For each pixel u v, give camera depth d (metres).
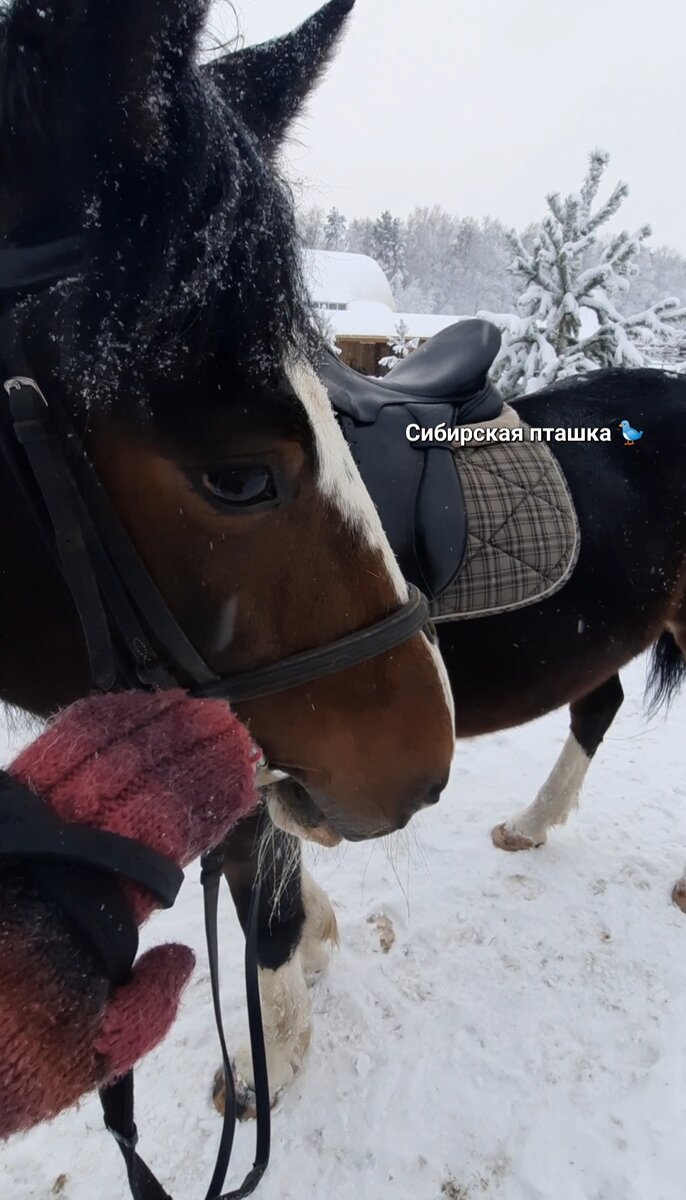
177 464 0.65
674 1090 1.52
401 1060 1.58
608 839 2.24
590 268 3.97
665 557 1.61
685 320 4.17
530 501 1.40
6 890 0.47
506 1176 1.38
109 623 0.74
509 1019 1.67
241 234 0.59
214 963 0.88
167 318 0.58
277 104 0.82
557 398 1.66
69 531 0.67
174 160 0.58
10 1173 1.38
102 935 0.48
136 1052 0.49
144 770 0.55
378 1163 1.40
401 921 1.93
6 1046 0.42
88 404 0.62
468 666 1.42
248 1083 1.48
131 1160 0.72
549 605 1.44
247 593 0.74
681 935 1.91
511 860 2.15
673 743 2.77
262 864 1.25
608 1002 1.72
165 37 0.55
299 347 0.65
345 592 0.78
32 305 0.63
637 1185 1.36
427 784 0.89
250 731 0.86
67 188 0.60
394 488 1.25
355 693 0.83
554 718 2.99
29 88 0.57
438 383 1.42
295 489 0.69
